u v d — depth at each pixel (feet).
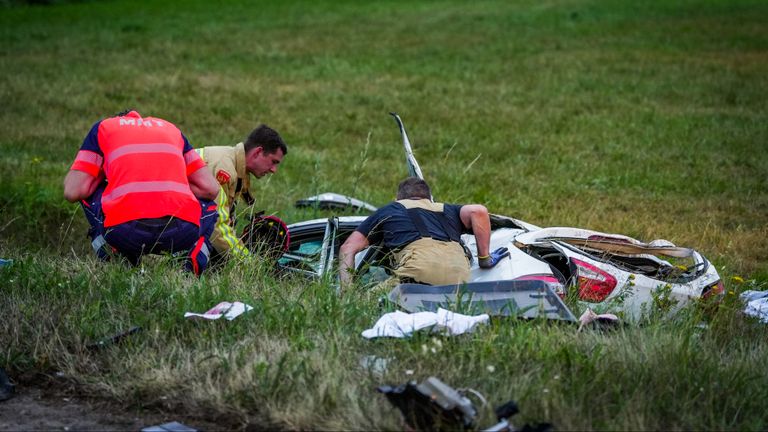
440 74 264.31
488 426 46.91
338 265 79.25
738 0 452.76
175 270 71.46
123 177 71.97
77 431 49.39
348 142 177.37
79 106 201.46
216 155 82.74
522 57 296.51
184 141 76.84
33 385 55.26
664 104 220.64
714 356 58.29
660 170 152.76
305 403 49.34
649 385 52.54
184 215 72.54
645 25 371.97
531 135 183.83
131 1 472.85
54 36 328.49
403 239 73.31
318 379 51.72
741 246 107.24
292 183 136.98
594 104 220.43
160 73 252.21
